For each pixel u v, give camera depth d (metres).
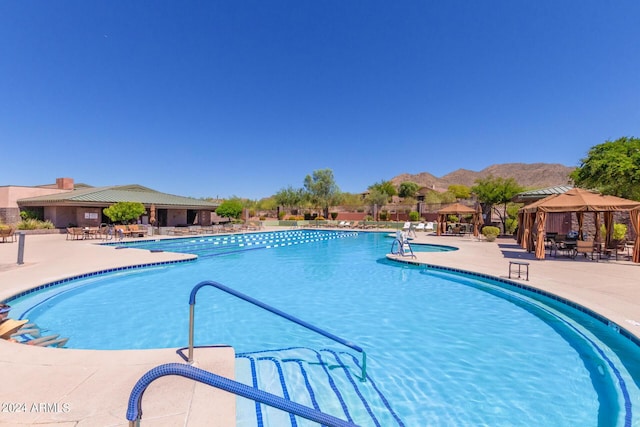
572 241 13.29
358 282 9.55
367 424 3.04
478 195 26.11
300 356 4.53
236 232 25.41
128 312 6.70
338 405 3.32
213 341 5.21
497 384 3.86
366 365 4.30
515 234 22.77
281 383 3.69
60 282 8.05
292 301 7.57
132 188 31.77
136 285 9.02
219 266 12.22
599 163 14.05
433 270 10.95
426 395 3.59
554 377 4.04
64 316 6.44
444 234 25.20
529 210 13.22
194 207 30.67
